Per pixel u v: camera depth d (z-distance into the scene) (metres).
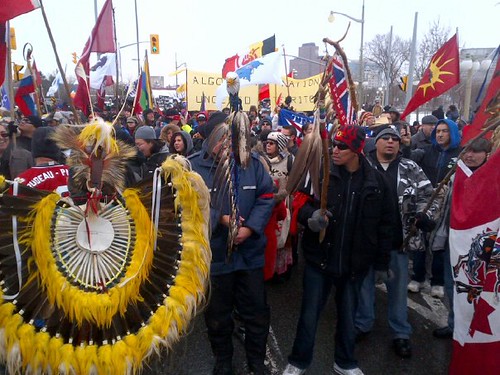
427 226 3.68
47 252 1.92
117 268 2.03
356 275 3.19
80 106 4.46
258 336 3.24
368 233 3.11
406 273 3.83
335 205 3.12
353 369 3.35
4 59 4.65
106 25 6.11
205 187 2.23
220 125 3.12
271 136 5.27
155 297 2.08
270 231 3.63
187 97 14.23
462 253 2.91
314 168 3.17
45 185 3.02
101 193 2.05
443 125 5.07
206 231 2.22
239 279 3.22
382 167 3.94
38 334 1.88
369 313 3.94
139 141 5.01
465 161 3.67
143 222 2.09
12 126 5.62
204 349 3.84
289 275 5.37
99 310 1.93
